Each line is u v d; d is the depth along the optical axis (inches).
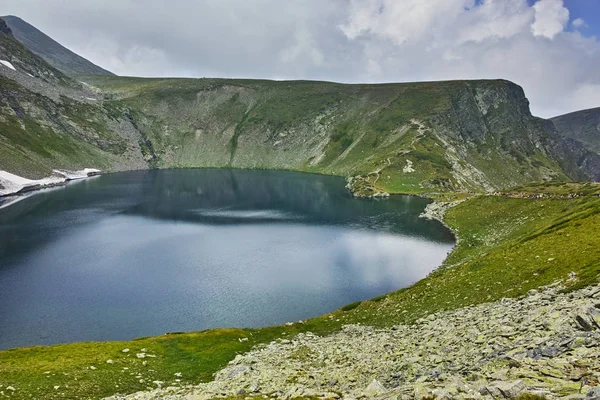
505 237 4579.2
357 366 1390.3
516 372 772.6
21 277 3767.2
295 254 4603.8
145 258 4379.9
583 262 1947.6
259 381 1425.9
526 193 6412.4
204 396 1268.5
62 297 3329.2
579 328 989.2
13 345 2581.2
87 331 2783.0
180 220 6446.9
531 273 2130.9
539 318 1227.9
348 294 3437.5
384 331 2053.4
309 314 3058.6
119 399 1403.8
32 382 1600.6
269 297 3371.1
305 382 1300.4
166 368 1889.8
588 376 661.9
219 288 3550.7
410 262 4320.9
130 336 2723.9
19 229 5625.0
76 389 1556.3
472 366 977.5
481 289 2223.2
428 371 1055.6
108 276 3821.4
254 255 4539.9
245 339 2362.2
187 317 3002.0
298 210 7445.9
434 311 2156.7
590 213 3061.0
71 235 5344.5
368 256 4537.4
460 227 5703.7
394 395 823.7
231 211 7283.5
